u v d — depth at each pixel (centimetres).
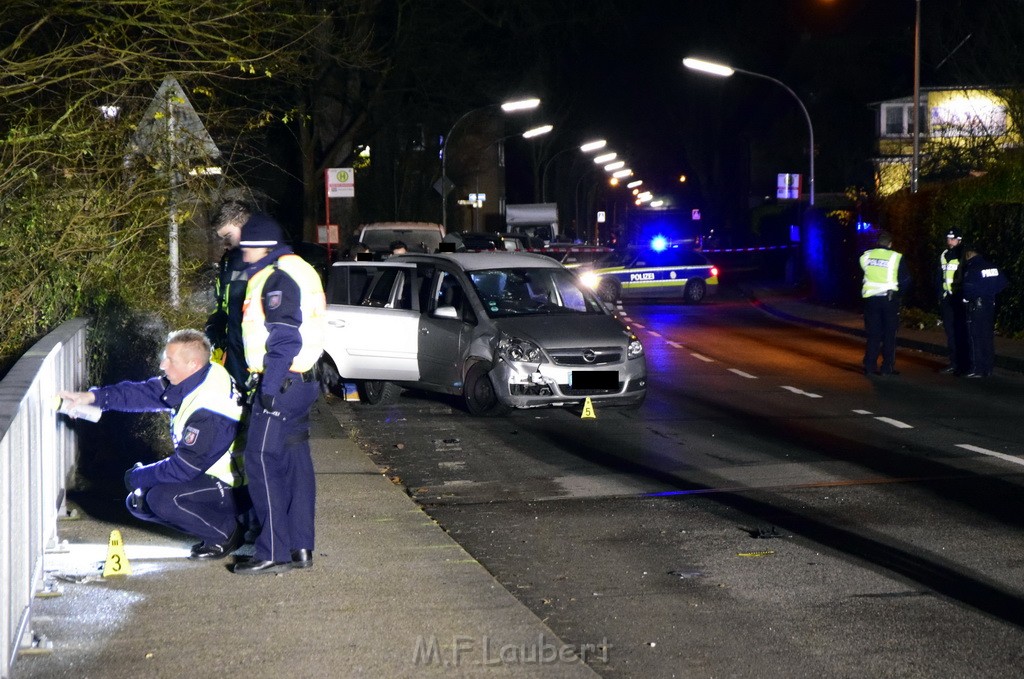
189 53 1138
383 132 5306
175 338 718
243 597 664
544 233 6209
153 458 1024
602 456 1193
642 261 3831
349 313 1560
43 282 1034
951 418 1433
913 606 694
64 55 1040
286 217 4138
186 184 1118
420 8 3697
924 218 2772
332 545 778
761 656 610
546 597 719
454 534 880
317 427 1308
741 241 7788
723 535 869
